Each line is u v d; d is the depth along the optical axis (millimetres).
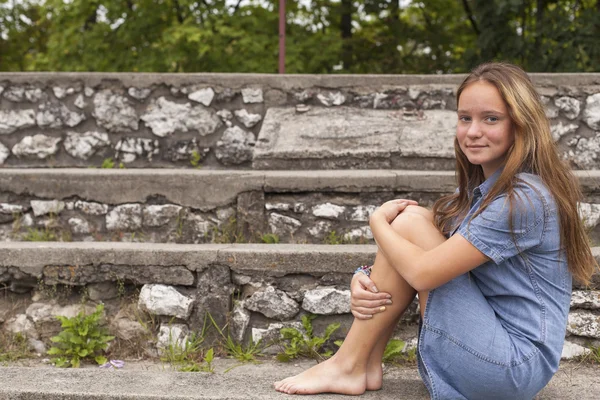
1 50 13047
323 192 3543
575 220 2080
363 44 10250
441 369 2105
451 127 4203
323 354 2869
